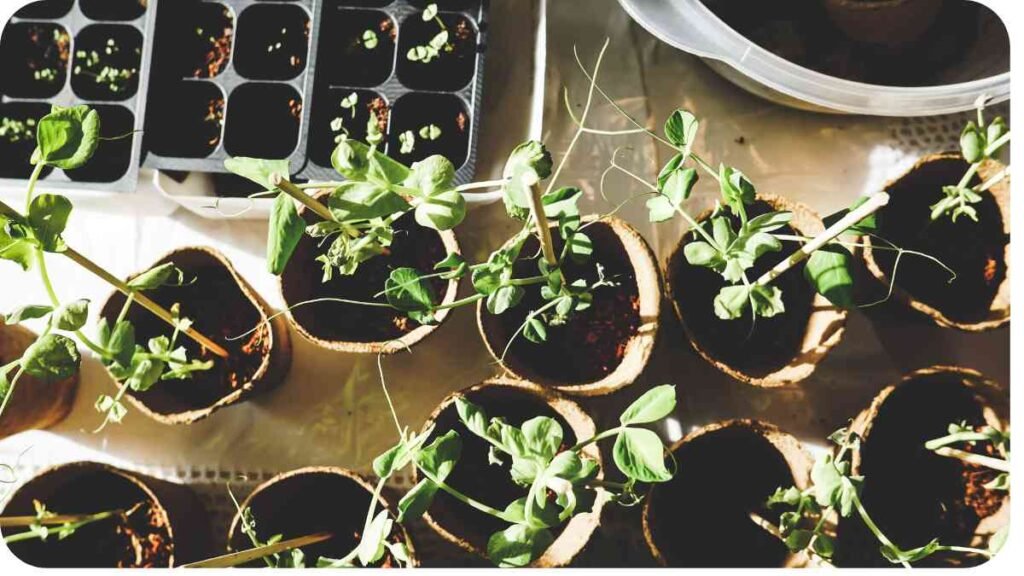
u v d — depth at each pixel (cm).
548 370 95
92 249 110
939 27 115
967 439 88
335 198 70
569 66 112
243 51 104
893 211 100
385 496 94
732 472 97
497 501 95
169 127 103
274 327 94
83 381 107
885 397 90
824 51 116
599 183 111
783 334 96
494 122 110
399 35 104
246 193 106
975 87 95
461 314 108
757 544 94
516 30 111
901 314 97
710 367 105
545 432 71
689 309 97
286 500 95
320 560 78
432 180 70
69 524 86
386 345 87
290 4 104
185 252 92
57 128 68
